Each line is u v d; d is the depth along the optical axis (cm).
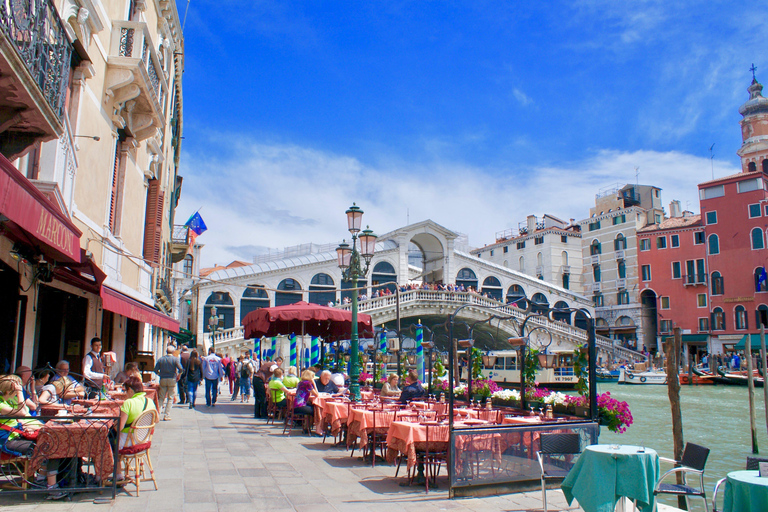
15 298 799
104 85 1105
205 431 1111
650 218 5497
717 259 4812
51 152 818
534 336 3931
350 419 894
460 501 642
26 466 583
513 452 694
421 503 629
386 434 850
